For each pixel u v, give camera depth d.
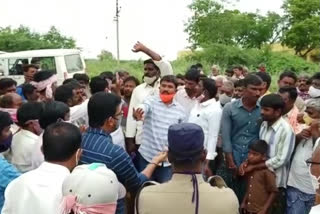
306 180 4.95
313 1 34.41
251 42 35.34
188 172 2.57
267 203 4.98
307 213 5.00
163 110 5.48
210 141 5.57
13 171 3.45
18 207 2.84
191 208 2.53
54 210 2.79
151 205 2.55
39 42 34.09
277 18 35.44
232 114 5.44
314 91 5.67
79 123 4.96
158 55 6.08
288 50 36.41
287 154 4.91
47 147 2.93
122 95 7.18
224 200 2.55
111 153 3.38
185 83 6.01
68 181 2.51
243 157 5.37
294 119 5.35
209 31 34.34
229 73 13.38
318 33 33.75
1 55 15.80
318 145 3.92
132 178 3.45
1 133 3.88
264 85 5.72
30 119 4.16
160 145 5.44
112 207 2.51
